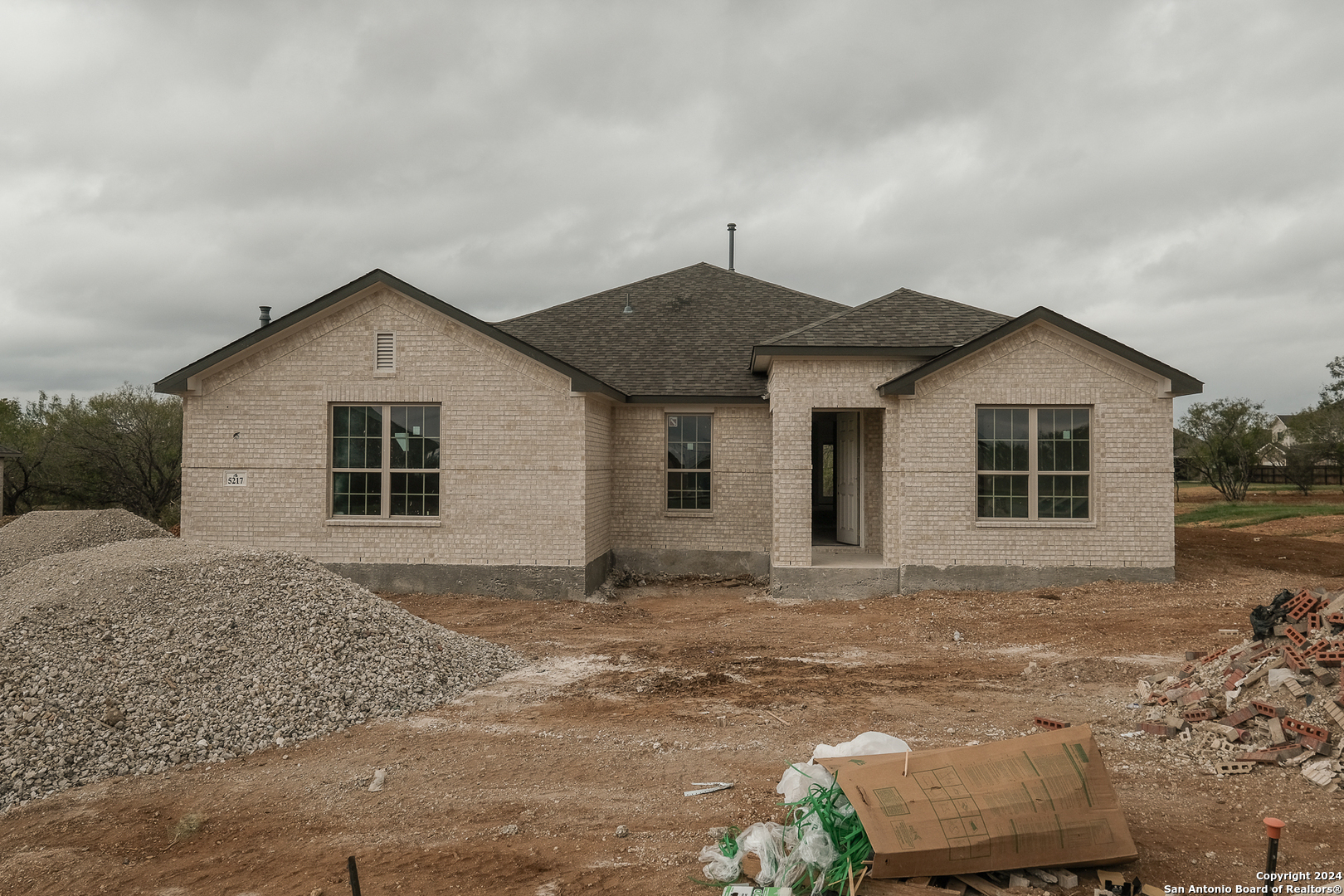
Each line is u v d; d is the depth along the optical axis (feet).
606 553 59.47
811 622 45.01
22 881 17.20
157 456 111.65
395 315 52.54
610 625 44.62
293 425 52.65
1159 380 49.90
